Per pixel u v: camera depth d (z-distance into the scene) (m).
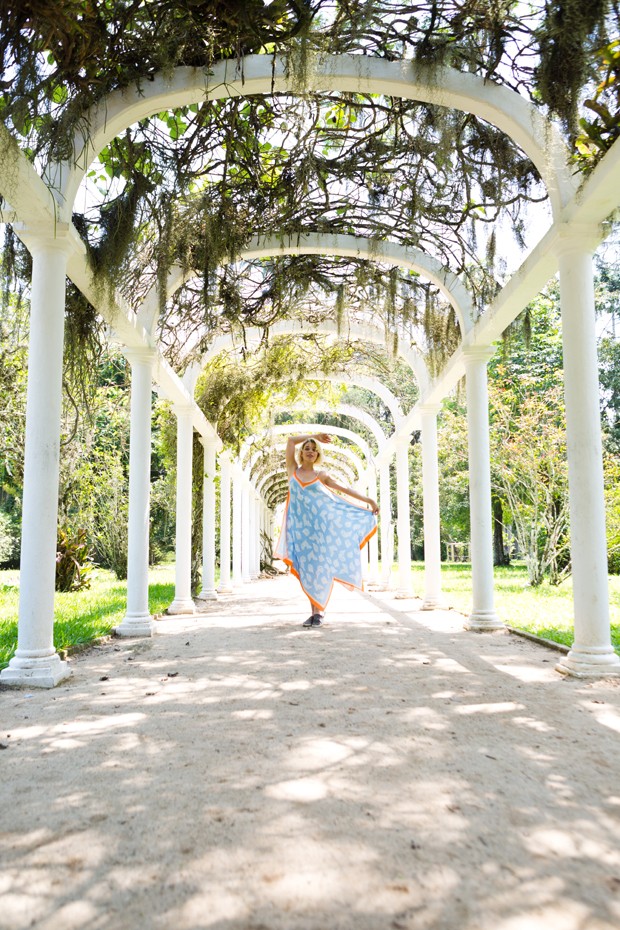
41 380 3.85
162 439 11.17
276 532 28.39
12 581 12.88
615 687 3.51
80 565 10.94
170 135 4.42
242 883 1.48
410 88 3.81
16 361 7.94
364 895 1.43
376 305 6.73
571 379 4.07
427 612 7.74
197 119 4.12
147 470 6.09
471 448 6.24
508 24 3.43
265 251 5.70
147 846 1.67
